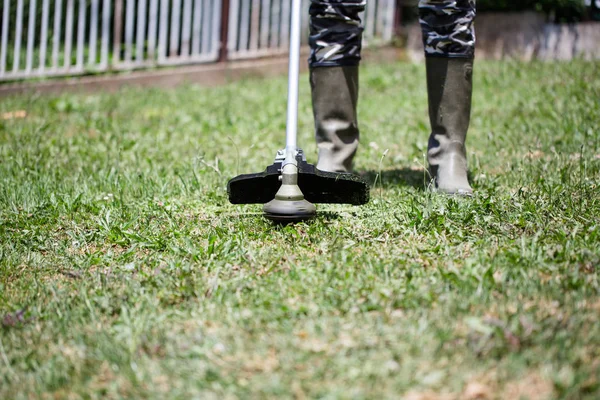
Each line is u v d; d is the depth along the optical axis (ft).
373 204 9.23
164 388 5.04
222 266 7.11
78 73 24.41
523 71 21.24
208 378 5.02
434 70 9.78
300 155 8.28
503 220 8.29
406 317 5.82
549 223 8.05
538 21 24.45
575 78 19.01
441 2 9.55
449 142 9.87
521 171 10.62
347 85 9.89
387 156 13.10
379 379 4.89
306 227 8.09
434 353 5.17
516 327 5.45
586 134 13.01
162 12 25.25
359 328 5.66
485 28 25.31
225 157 13.34
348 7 9.66
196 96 21.65
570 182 9.88
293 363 5.18
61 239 8.64
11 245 8.26
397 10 27.63
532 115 16.14
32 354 5.60
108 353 5.47
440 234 7.90
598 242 7.32
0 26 26.43
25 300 6.77
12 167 12.09
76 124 17.47
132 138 15.47
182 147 14.52
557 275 6.55
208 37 26.18
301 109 18.95
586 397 4.59
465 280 6.39
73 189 10.68
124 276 7.11
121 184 10.94
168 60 25.49
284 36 26.89
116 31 24.79
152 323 5.96
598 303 5.92
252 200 8.55
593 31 23.39
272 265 7.06
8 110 19.27
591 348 5.21
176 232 8.26
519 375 4.89
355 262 7.07
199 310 6.15
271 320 5.83
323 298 6.22
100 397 5.00
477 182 10.37
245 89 22.70
